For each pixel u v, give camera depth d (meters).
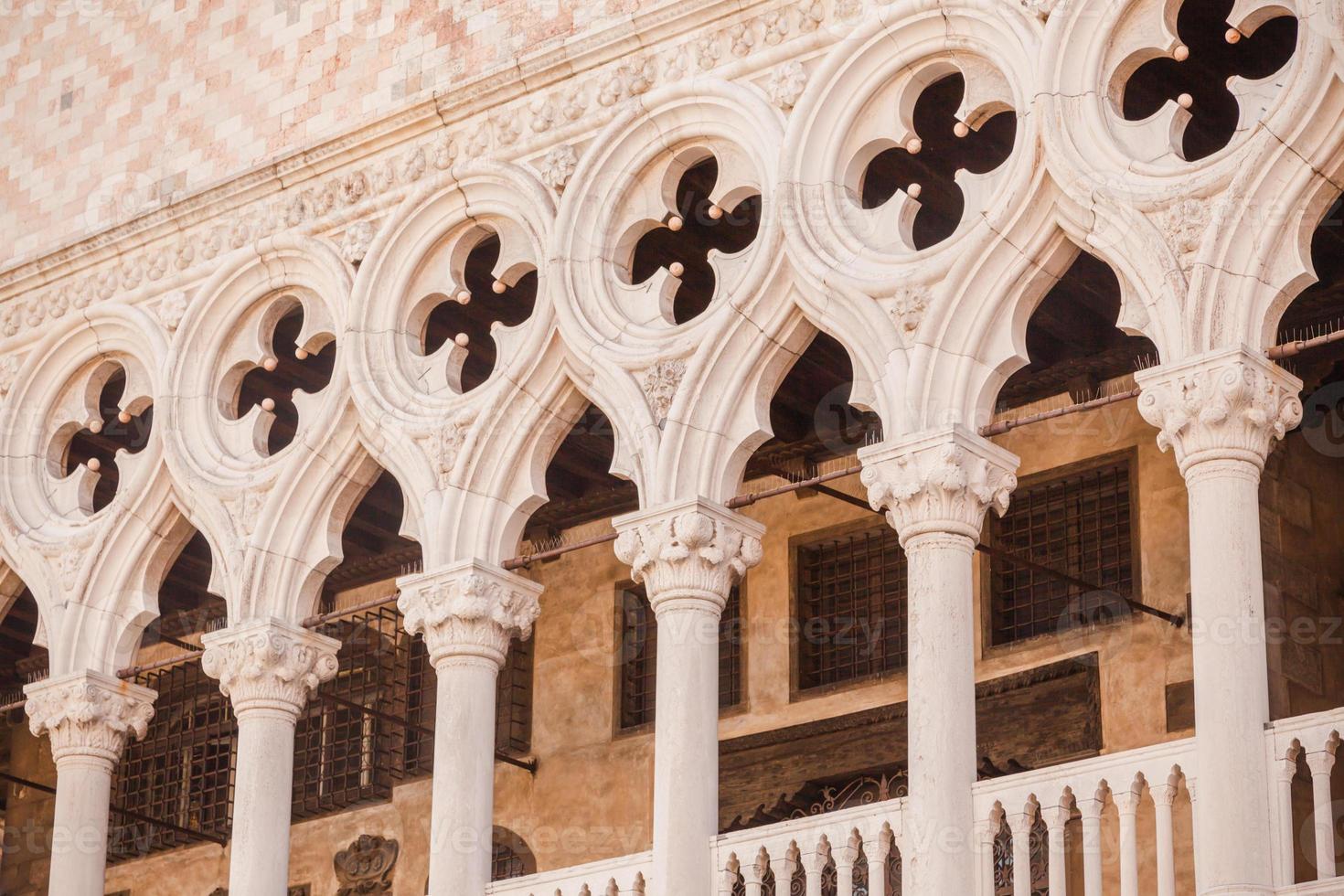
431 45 30.81
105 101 34.06
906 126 26.84
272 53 32.41
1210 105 27.89
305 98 31.78
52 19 35.22
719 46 28.19
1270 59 27.30
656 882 25.70
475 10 30.55
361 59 31.39
